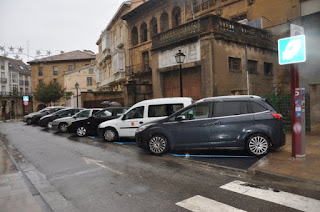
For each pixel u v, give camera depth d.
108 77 32.97
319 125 9.66
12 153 9.04
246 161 6.64
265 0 16.92
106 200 4.38
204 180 5.29
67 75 46.16
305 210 3.79
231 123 7.16
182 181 5.25
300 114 6.27
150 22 23.41
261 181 5.18
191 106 7.68
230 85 13.98
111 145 9.92
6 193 4.69
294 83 6.32
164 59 16.41
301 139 6.30
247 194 4.46
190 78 15.11
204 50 13.57
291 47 6.12
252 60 15.46
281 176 5.12
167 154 7.85
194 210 3.88
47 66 54.66
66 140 11.74
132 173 5.92
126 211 3.92
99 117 12.83
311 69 15.08
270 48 16.45
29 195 4.59
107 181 5.39
